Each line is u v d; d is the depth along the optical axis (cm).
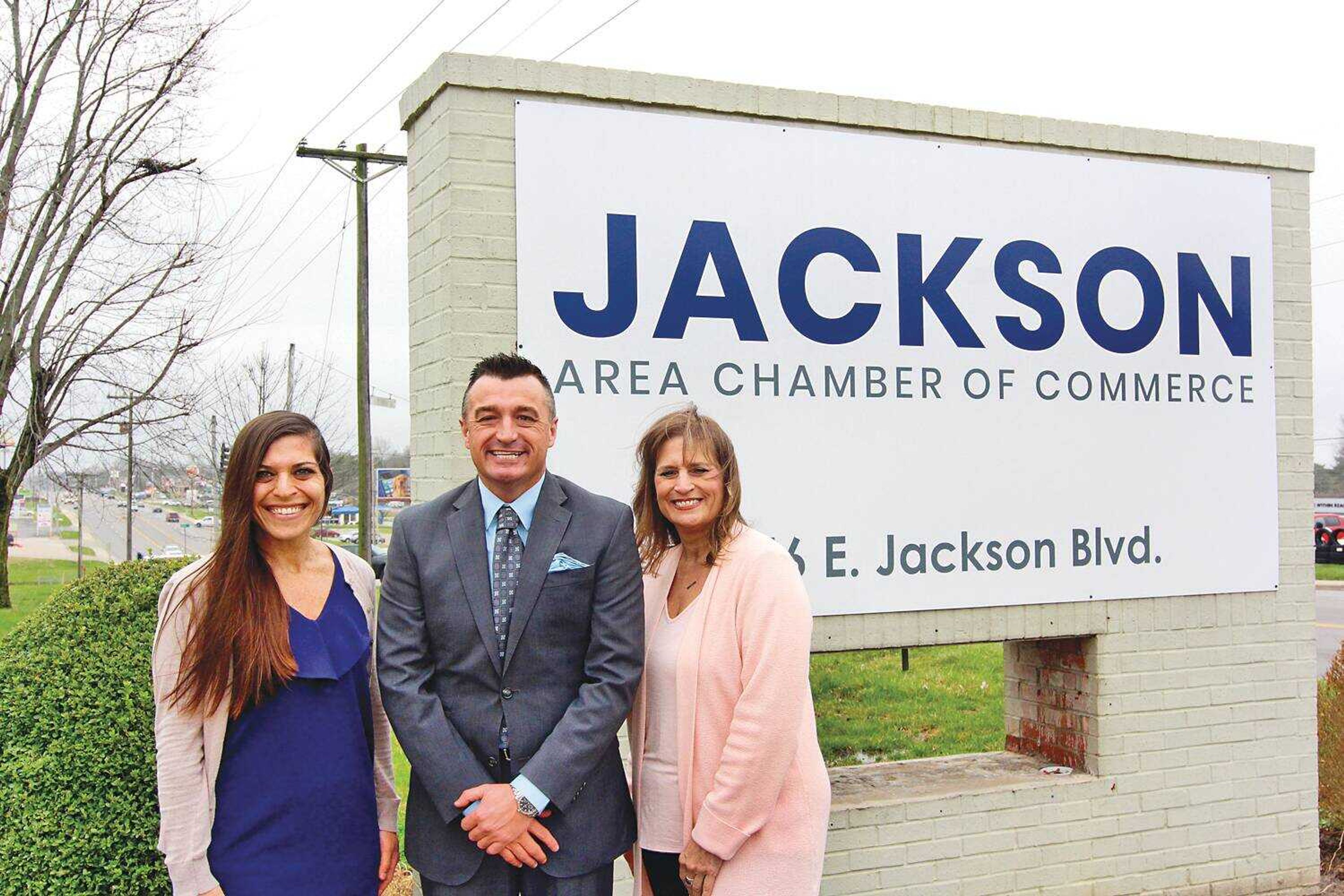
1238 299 502
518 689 270
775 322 425
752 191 424
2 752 339
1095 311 476
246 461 259
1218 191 500
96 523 5322
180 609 256
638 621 277
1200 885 479
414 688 265
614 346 403
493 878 268
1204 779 482
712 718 273
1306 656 505
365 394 1898
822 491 430
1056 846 455
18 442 1892
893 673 1054
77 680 347
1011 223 463
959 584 448
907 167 447
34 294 1795
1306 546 509
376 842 274
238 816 256
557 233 397
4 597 1966
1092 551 470
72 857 328
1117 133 481
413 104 413
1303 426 513
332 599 273
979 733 802
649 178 409
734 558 278
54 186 1775
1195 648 485
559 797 260
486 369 276
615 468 401
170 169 1794
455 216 386
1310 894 490
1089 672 474
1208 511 491
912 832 434
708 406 415
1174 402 488
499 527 277
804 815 269
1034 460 462
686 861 267
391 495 3950
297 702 260
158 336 1848
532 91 396
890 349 441
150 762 340
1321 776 538
